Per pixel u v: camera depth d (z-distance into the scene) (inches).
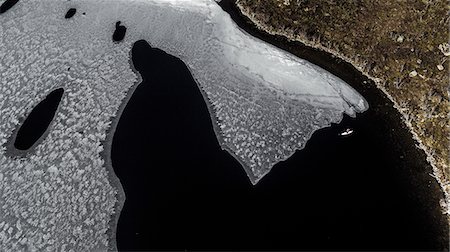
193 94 1213.1
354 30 1279.5
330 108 1155.3
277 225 944.3
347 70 1222.3
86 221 983.0
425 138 1053.8
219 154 1085.8
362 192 986.7
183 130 1134.4
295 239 920.3
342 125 1120.8
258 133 1119.6
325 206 967.6
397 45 1221.1
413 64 1176.2
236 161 1071.0
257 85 1218.0
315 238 919.0
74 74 1270.9
